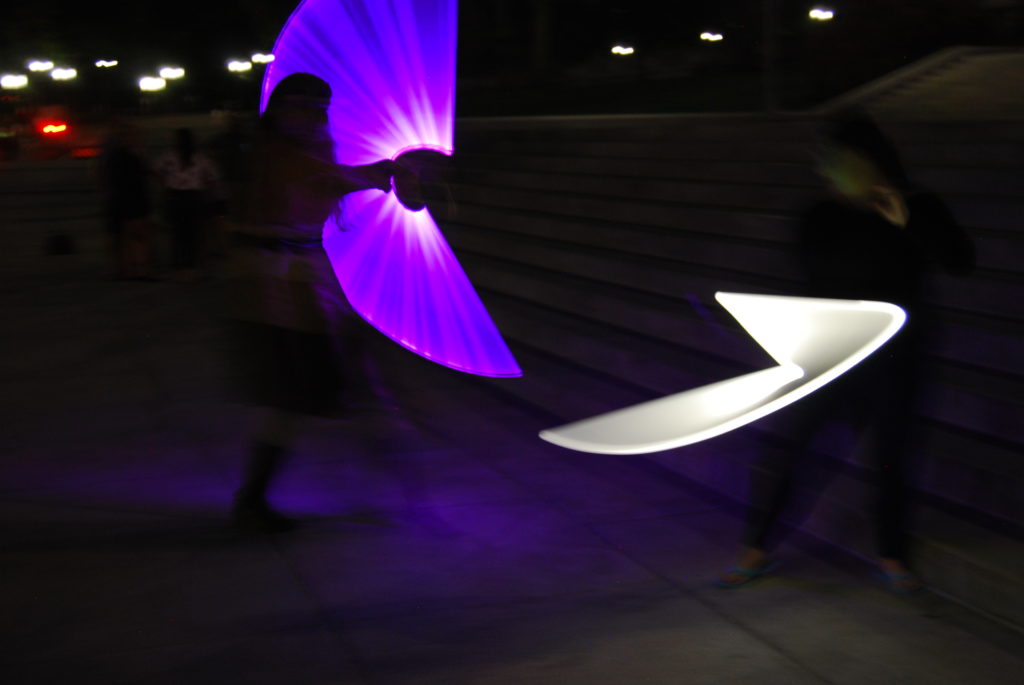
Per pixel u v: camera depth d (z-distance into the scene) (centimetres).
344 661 351
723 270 761
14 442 624
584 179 1126
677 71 3325
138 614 387
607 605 395
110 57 3872
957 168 736
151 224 1302
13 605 394
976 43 1814
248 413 683
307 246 458
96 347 908
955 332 524
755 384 398
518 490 530
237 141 1305
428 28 682
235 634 371
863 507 435
